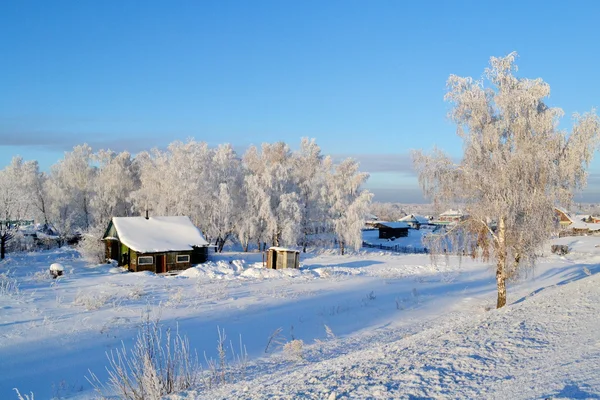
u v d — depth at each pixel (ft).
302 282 118.11
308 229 217.56
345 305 86.07
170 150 197.36
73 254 179.11
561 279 118.93
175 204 187.21
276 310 79.92
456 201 79.77
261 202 197.77
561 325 33.32
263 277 127.34
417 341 34.30
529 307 43.86
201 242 149.38
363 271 146.30
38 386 43.01
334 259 186.09
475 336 32.14
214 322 69.72
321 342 56.18
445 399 18.92
